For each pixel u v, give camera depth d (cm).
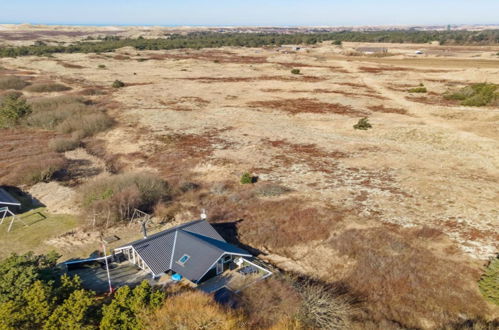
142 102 5681
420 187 2767
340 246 2019
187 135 4206
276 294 1645
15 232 2294
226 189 2841
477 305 1564
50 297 1380
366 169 3169
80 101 5481
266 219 2362
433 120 4688
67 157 3619
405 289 1677
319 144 3869
